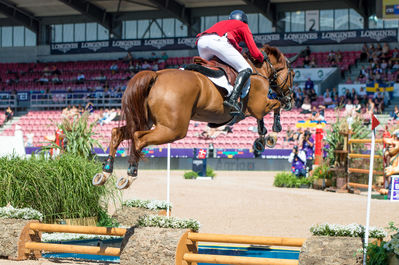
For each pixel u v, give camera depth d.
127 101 5.86
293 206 13.76
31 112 38.53
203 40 6.68
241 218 11.69
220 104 6.39
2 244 7.20
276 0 39.00
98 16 42.66
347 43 38.16
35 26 45.53
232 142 31.61
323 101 33.47
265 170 29.66
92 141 12.48
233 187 18.55
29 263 6.98
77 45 43.38
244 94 6.73
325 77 35.56
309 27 39.69
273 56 7.63
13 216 7.32
